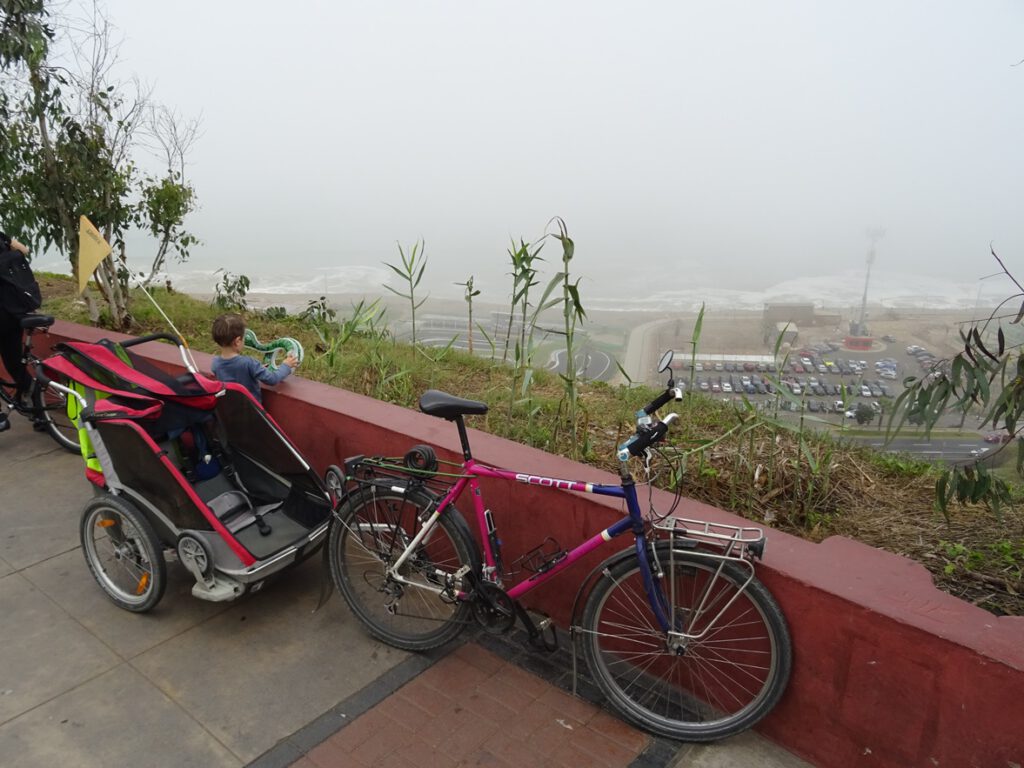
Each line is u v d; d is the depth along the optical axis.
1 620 3.24
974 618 2.17
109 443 3.10
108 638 3.14
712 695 2.73
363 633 3.22
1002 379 2.53
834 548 2.57
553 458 3.31
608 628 2.94
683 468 3.31
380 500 3.08
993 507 2.84
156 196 7.12
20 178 6.32
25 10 5.82
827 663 2.36
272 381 4.21
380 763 2.50
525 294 4.28
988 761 2.08
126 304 7.42
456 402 2.78
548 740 2.61
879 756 2.31
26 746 2.55
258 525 3.34
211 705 2.77
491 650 3.11
